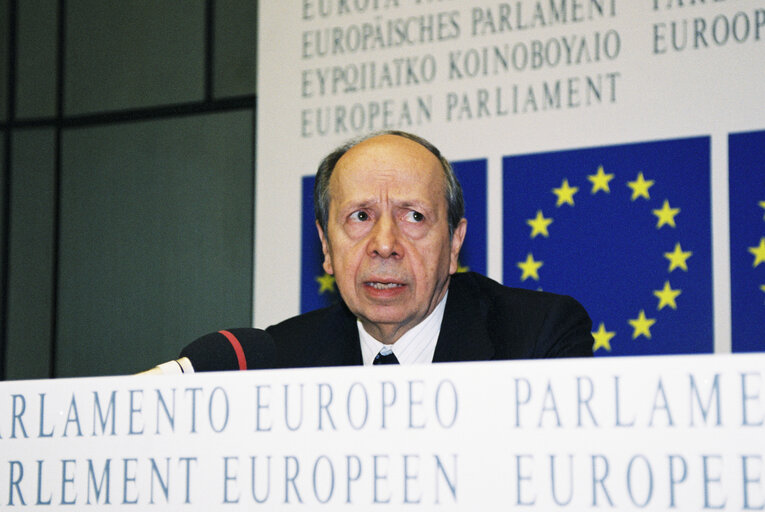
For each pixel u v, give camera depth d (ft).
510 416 3.78
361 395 3.96
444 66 13.06
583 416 3.69
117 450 4.31
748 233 11.36
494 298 8.37
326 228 8.25
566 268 12.21
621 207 12.00
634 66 12.03
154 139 16.22
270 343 6.40
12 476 4.47
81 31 16.97
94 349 16.15
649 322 11.73
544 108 12.47
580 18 12.37
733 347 11.30
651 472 3.59
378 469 3.90
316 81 13.73
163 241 15.94
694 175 11.64
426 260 7.48
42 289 16.61
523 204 12.50
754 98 11.44
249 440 4.10
